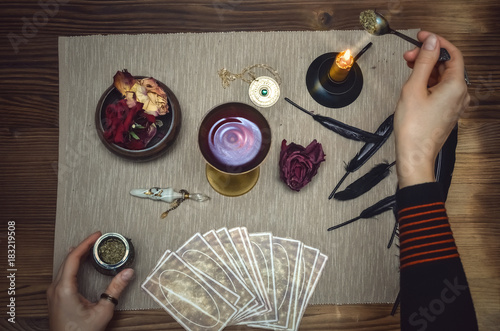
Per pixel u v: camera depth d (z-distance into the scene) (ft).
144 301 2.35
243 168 2.19
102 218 2.39
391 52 2.49
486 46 2.53
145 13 2.52
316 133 2.43
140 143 2.21
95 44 2.49
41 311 2.39
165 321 2.36
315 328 2.37
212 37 2.49
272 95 2.42
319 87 2.43
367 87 2.47
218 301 2.36
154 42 2.49
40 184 2.44
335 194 2.40
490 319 2.41
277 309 2.36
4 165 2.45
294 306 2.37
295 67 2.47
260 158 2.20
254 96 2.42
